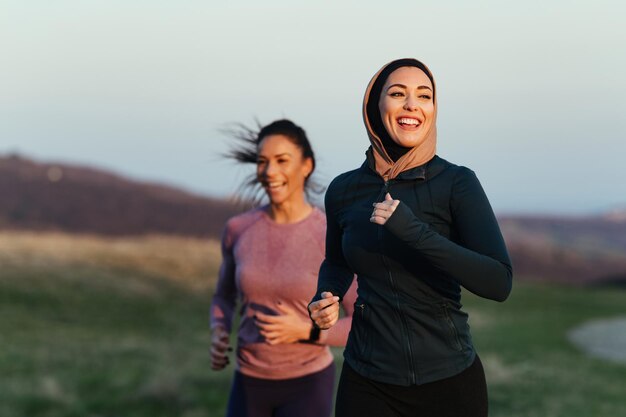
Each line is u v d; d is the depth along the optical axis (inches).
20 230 2434.8
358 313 100.4
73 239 1792.6
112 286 1277.1
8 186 3065.9
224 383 426.6
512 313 1496.1
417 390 95.5
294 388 138.3
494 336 1026.7
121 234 2652.6
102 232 2659.9
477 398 96.0
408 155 97.0
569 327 1282.0
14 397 374.3
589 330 1241.4
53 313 1003.3
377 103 100.4
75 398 381.1
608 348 977.5
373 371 97.7
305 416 137.4
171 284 1435.8
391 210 86.7
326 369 141.0
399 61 98.2
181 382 411.8
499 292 88.4
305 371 138.1
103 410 362.9
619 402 455.2
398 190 97.3
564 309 1690.5
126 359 557.9
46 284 1170.6
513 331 1128.2
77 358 550.0
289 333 131.5
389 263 95.7
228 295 154.7
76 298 1125.1
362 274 100.0
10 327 829.2
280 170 140.9
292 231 141.9
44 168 3444.9
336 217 106.5
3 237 1572.3
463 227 93.1
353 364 100.7
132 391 399.5
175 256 1716.3
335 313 100.6
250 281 140.8
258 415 140.5
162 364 531.2
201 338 883.4
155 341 792.9
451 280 95.5
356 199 102.7
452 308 96.5
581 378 567.5
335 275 112.6
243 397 141.6
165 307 1203.2
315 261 140.7
